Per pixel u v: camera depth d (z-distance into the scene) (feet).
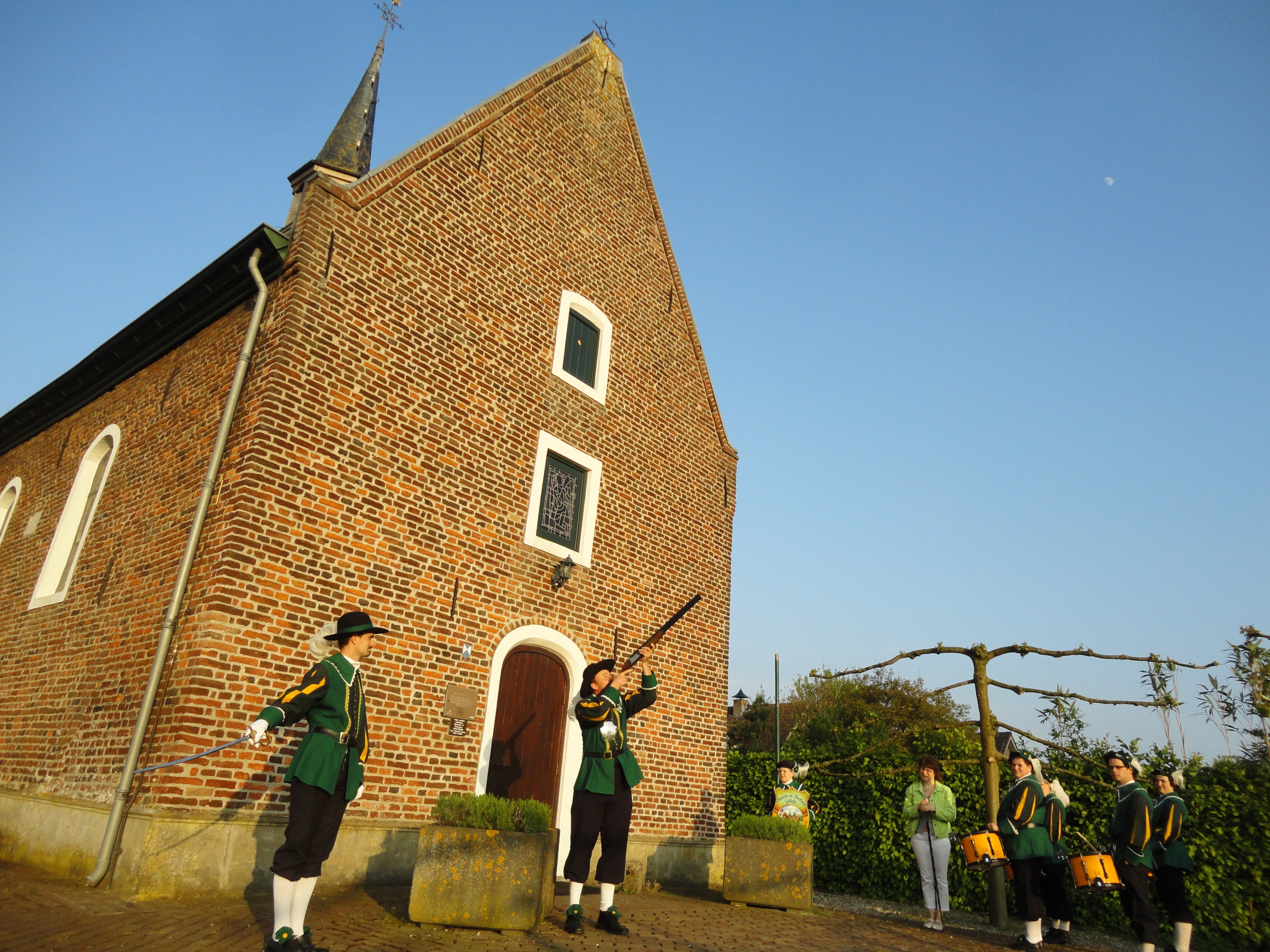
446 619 27.25
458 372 29.48
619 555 35.09
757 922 23.08
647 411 38.73
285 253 25.64
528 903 18.19
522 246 33.55
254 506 22.76
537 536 31.48
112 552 28.22
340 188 26.76
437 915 17.93
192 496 24.97
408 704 25.57
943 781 34.01
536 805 19.31
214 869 20.27
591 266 37.29
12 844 25.22
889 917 28.48
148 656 23.44
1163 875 22.56
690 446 41.09
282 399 23.94
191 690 20.85
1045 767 31.09
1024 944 21.88
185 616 22.38
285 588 23.03
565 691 31.71
